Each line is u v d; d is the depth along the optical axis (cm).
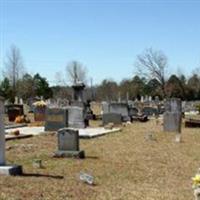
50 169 1642
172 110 4109
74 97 4825
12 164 1588
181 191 1416
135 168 1777
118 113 4212
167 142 2730
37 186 1306
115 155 2100
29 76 9794
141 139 2842
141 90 10625
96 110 7162
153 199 1299
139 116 4872
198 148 2489
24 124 4103
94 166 1770
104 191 1347
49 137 2877
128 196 1312
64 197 1223
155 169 1777
